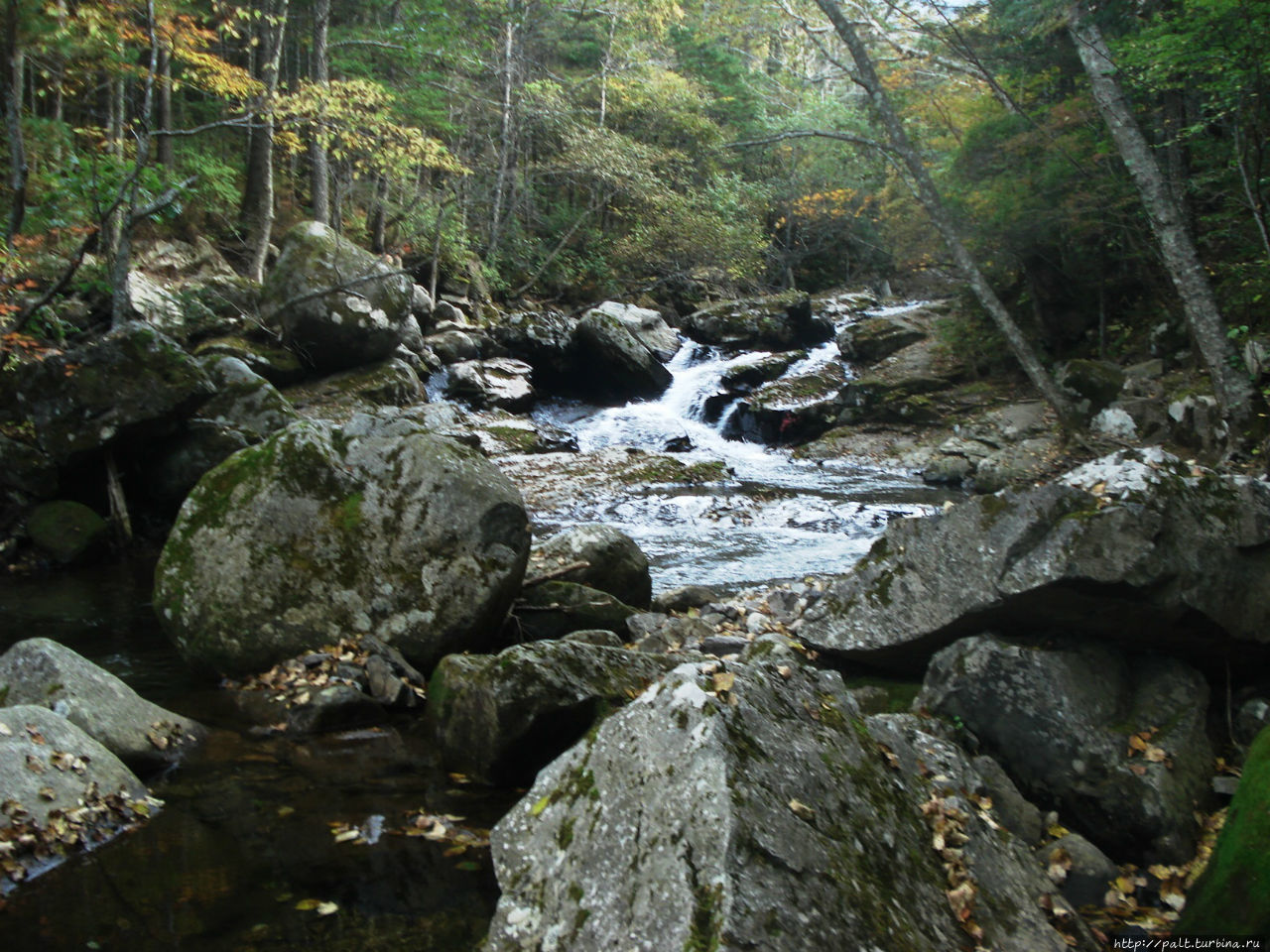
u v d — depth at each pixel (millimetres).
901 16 15820
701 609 6992
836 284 42906
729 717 2771
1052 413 16797
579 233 32281
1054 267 18609
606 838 2617
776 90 39812
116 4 12430
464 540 5656
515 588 5789
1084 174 15883
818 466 17750
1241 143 11211
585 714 4254
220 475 5961
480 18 26375
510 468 14539
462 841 3684
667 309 31438
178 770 4301
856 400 20047
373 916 3131
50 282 13641
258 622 5504
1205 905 2986
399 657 5359
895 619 4816
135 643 6484
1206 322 11797
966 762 3713
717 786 2512
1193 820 3701
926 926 2557
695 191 33062
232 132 25141
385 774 4336
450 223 26172
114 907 3121
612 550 7078
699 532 11203
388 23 26422
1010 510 4504
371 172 26469
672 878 2379
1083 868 3445
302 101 15172
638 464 15008
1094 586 4105
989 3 16766
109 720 4293
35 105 19062
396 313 18500
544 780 2967
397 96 22641
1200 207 16250
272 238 23734
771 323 26344
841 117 38625
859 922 2400
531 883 2670
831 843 2580
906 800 3043
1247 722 4207
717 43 38250
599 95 33594
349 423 6098
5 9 10281
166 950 2893
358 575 5617
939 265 21828
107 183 11445
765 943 2209
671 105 33750
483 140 29531
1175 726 4031
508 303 28109
